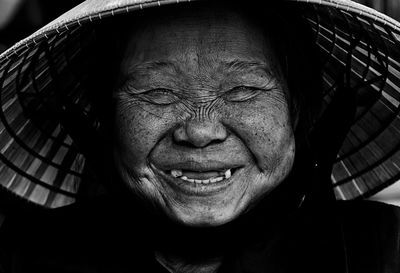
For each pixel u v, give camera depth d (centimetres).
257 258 85
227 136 79
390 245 87
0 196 95
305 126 86
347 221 89
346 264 85
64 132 94
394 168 93
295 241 87
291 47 83
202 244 84
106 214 89
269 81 79
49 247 89
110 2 72
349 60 86
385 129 92
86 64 90
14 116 90
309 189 87
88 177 97
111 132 86
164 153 79
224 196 80
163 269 86
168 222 85
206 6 77
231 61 77
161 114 78
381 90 90
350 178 97
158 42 77
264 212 85
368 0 130
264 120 79
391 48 82
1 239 91
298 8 82
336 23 83
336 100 87
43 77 89
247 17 78
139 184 81
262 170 80
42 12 121
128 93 79
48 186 96
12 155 92
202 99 78
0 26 120
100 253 88
